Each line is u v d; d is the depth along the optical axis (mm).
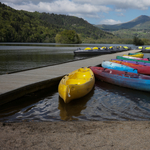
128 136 2869
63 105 5562
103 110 5141
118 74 8750
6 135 2922
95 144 2590
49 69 10016
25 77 7641
